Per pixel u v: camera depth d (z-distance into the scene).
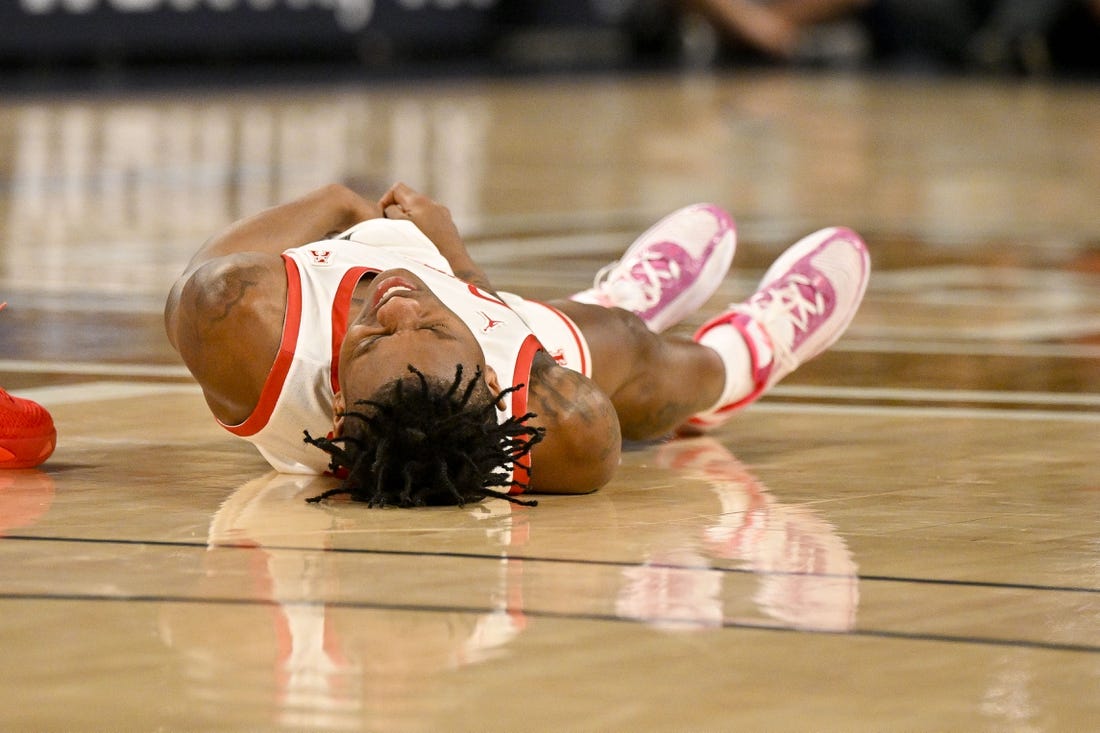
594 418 9.23
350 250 9.37
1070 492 9.86
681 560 7.91
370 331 8.45
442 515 8.84
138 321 16.66
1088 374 14.64
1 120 46.38
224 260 9.18
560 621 6.80
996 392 13.66
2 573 7.45
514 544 8.18
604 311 10.48
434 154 41.06
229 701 5.79
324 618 6.79
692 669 6.21
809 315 11.91
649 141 47.38
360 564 7.70
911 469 10.55
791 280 12.02
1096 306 19.42
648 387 10.60
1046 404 13.13
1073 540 8.55
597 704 5.81
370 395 8.34
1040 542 8.48
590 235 26.06
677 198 32.97
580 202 31.64
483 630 6.64
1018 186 36.69
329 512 8.86
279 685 5.95
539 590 7.28
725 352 11.39
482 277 10.50
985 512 9.24
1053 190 35.91
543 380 9.24
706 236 13.00
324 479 9.83
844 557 8.06
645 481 10.08
